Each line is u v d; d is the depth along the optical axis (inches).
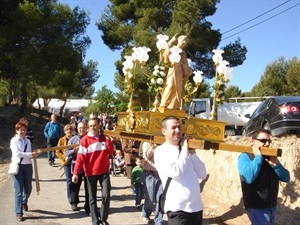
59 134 583.5
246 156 178.7
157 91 257.8
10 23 983.6
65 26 1124.5
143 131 223.6
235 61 1171.3
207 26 1122.0
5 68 1056.8
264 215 174.6
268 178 176.7
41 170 519.8
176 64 248.7
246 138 386.9
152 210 287.9
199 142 168.2
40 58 951.0
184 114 238.8
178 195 155.7
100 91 1384.1
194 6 1051.9
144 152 275.1
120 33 1213.1
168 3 1138.0
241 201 300.5
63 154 355.9
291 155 285.9
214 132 227.0
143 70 264.2
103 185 260.4
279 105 389.1
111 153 265.6
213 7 1118.4
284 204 267.1
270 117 401.7
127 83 265.0
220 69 252.2
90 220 286.8
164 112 231.9
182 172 154.2
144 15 1129.4
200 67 1163.9
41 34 978.1
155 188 274.5
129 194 382.3
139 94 1087.6
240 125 780.6
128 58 267.7
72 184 310.8
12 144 288.8
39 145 894.4
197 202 158.7
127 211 317.7
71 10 1160.8
